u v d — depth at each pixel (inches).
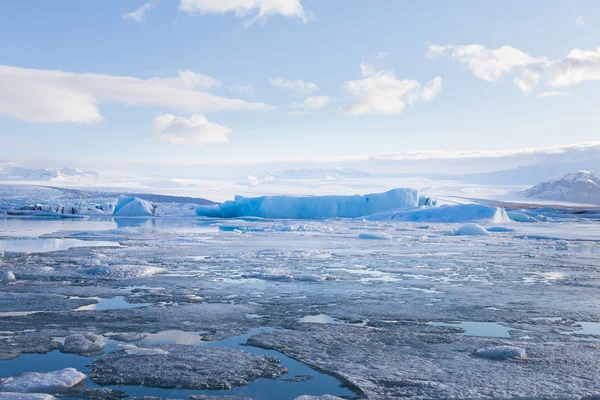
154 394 151.3
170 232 1003.3
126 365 175.6
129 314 259.0
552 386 157.9
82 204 2613.2
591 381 162.9
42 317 250.7
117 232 970.7
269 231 1160.2
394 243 803.4
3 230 1098.1
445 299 308.5
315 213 2000.5
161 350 192.2
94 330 226.2
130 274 397.4
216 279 386.3
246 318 253.3
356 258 557.0
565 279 399.5
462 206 1648.6
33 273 403.2
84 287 341.7
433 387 156.9
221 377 165.2
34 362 180.1
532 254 619.8
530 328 237.5
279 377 167.0
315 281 381.1
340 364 180.5
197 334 221.6
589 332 230.2
